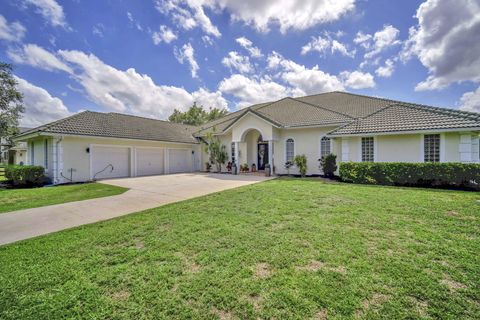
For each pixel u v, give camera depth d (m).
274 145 20.67
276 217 6.71
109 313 2.91
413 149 14.01
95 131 18.70
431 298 3.03
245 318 2.79
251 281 3.51
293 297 3.10
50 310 2.99
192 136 28.12
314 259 4.15
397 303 2.95
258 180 16.23
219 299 3.12
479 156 14.20
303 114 20.53
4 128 31.91
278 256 4.28
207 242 5.04
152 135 22.86
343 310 2.84
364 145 15.62
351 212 7.02
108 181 17.22
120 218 7.16
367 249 4.49
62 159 16.89
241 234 5.45
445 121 12.87
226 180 16.53
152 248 4.82
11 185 16.08
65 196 11.51
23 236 5.82
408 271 3.66
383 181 13.02
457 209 7.13
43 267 4.10
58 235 5.72
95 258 4.42
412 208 7.33
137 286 3.46
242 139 21.58
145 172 22.12
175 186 14.04
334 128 17.64
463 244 4.63
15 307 3.06
